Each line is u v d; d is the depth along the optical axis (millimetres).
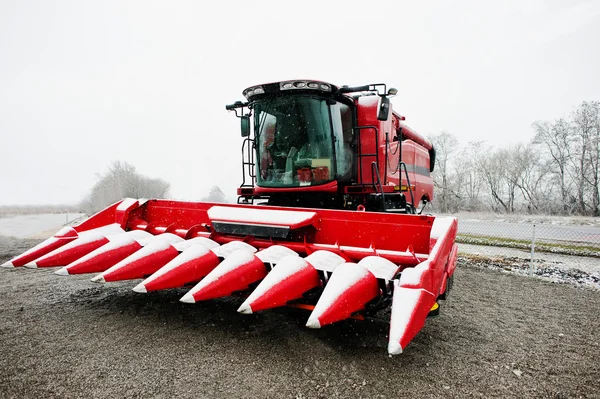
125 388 2818
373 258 3547
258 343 3627
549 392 2895
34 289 5504
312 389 2854
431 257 3162
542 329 4246
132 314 4395
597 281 6633
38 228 15531
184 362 3236
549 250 9789
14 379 2914
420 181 9102
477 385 2971
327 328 3996
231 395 2756
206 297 3264
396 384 2951
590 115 34031
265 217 4289
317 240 4363
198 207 5105
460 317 4625
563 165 34969
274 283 3197
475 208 35875
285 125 5742
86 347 3504
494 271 7430
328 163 5555
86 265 3941
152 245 4074
